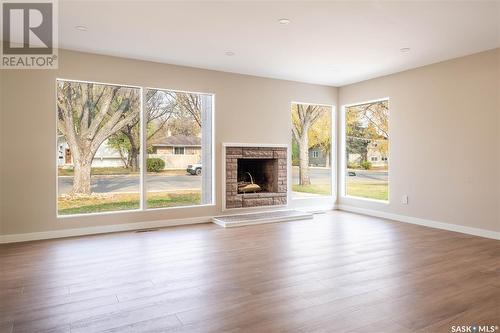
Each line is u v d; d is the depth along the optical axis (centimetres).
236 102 621
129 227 534
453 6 343
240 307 262
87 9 355
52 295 284
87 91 564
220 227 554
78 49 487
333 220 616
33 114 469
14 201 459
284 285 306
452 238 480
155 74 550
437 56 515
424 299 277
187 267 356
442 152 543
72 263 369
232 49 484
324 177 745
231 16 370
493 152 480
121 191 586
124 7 347
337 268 352
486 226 489
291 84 680
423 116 571
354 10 354
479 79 494
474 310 257
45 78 475
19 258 386
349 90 713
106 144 576
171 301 273
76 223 496
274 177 675
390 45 463
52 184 481
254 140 640
